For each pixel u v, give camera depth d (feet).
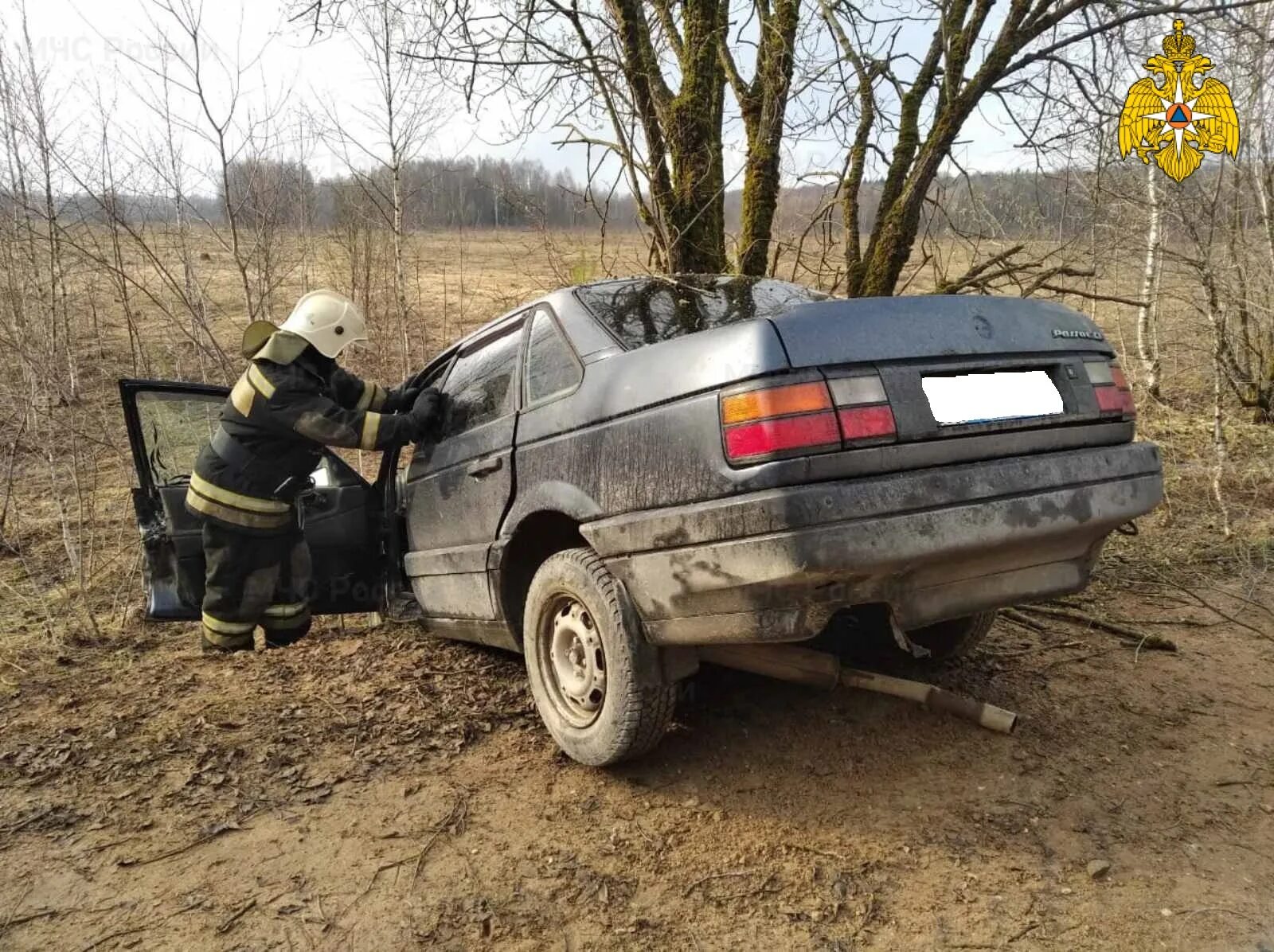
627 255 19.76
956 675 12.29
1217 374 19.67
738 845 8.67
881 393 8.02
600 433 9.52
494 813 9.46
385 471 14.90
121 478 24.29
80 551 16.24
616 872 8.34
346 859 8.73
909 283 20.79
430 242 33.22
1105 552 17.03
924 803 9.21
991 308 9.09
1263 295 24.88
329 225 29.86
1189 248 23.59
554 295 11.46
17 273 19.44
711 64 18.13
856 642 12.97
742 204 19.80
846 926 7.48
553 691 10.76
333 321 12.49
